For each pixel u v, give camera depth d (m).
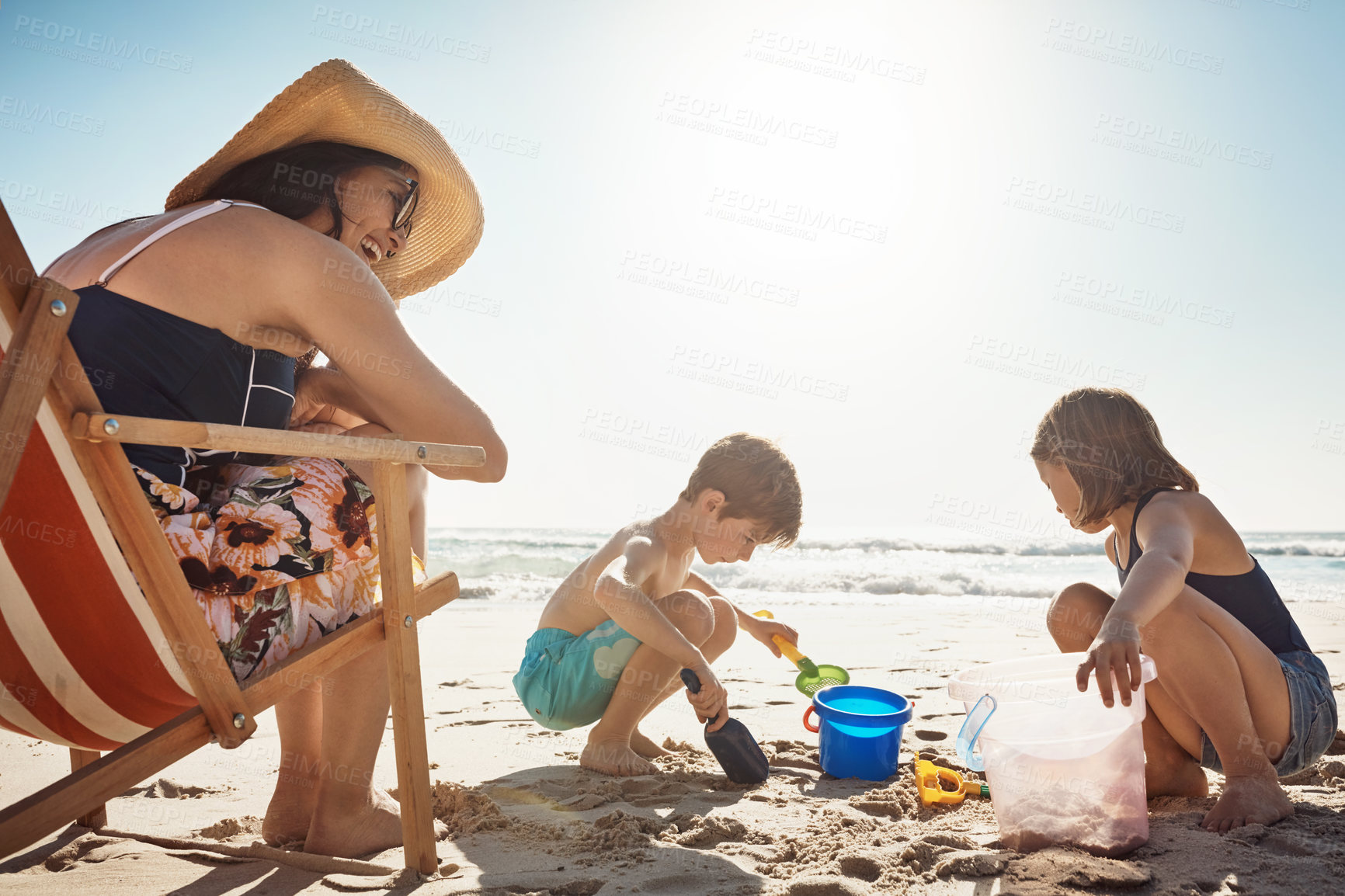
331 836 1.53
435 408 1.48
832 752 2.17
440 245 2.17
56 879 1.44
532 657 2.61
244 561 1.28
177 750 1.13
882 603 9.16
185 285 1.29
